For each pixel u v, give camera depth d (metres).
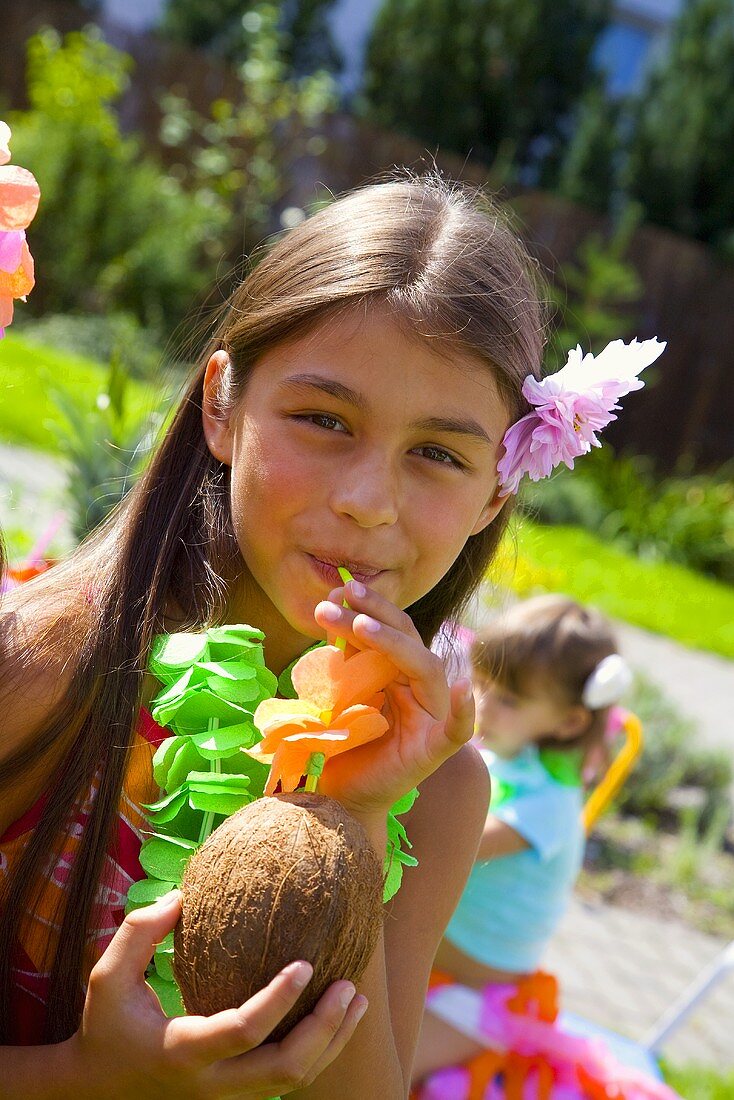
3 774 1.39
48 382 3.51
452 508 1.46
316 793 1.22
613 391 1.59
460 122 19.89
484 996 2.81
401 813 1.59
